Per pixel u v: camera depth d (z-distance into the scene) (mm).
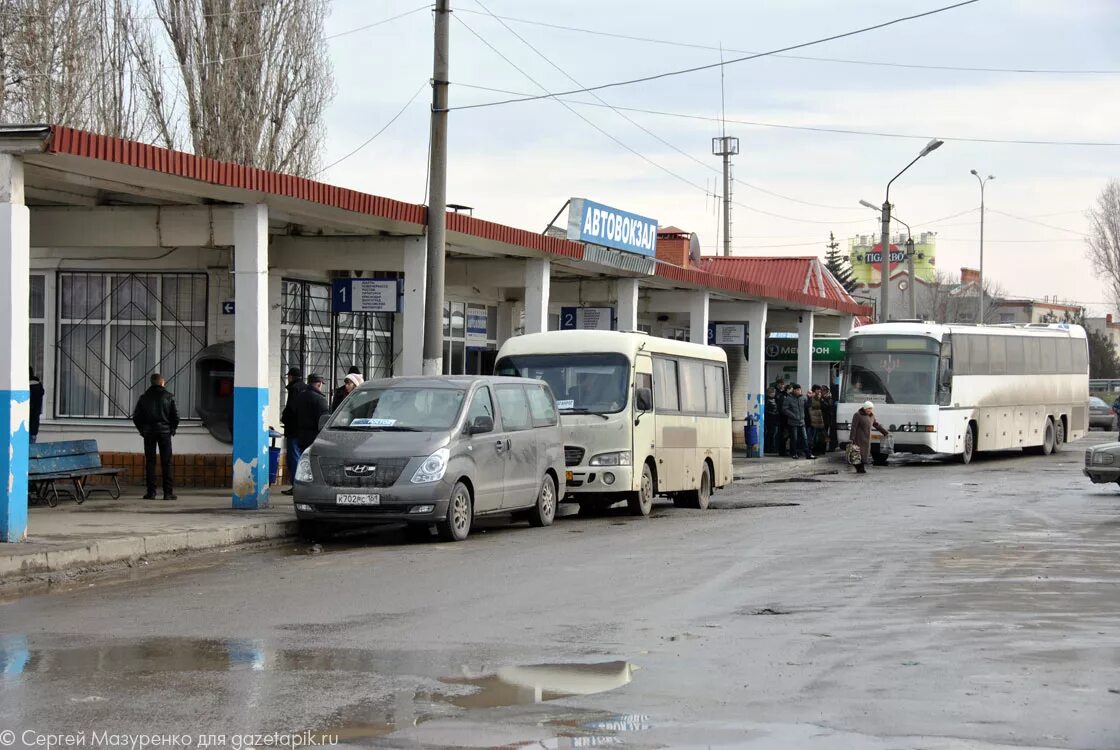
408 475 16641
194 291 23469
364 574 13789
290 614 11109
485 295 32625
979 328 40125
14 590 12711
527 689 8188
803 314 44656
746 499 25688
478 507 17531
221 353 22844
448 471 16812
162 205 19672
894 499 25406
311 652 9383
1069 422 47031
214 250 23250
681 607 11547
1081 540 17594
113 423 23641
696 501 23875
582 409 21109
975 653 9422
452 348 31266
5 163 14867
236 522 17234
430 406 17562
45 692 8062
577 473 20938
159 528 16328
